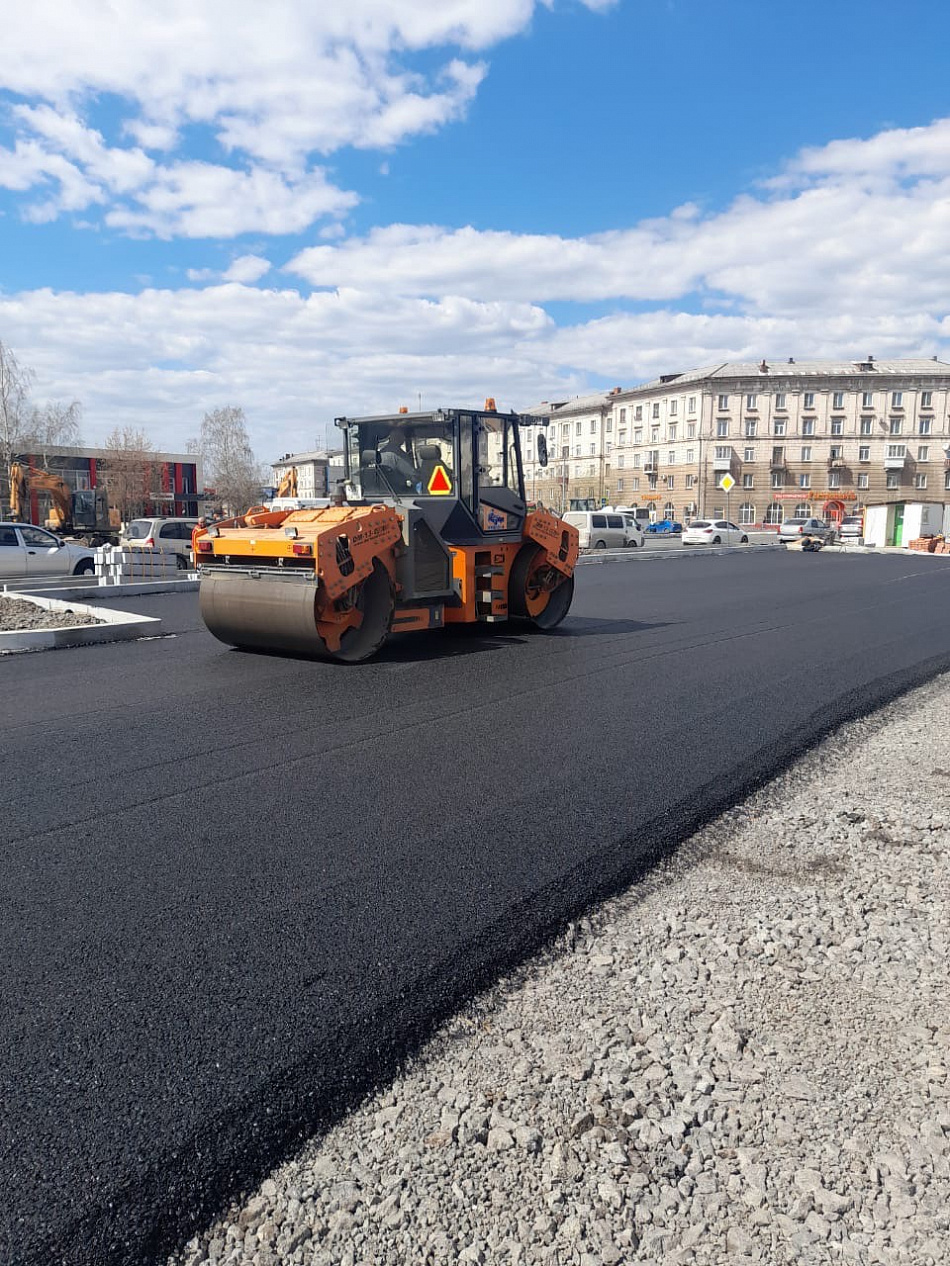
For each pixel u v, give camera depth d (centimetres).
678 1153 232
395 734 630
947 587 1881
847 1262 199
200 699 743
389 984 307
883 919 363
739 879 404
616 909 373
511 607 1139
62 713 691
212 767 548
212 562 973
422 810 475
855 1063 269
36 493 3378
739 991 309
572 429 10094
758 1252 201
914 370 8188
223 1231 207
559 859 414
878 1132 239
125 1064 263
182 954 325
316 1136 237
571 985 313
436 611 1014
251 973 313
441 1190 219
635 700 744
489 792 505
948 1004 301
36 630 1048
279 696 756
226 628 956
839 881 402
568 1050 275
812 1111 247
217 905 363
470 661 930
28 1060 264
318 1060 266
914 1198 216
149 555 1889
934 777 554
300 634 886
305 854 416
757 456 8106
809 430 8062
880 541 4266
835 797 516
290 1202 215
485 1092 255
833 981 316
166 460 7088
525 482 1152
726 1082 260
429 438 1055
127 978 309
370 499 1093
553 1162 228
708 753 589
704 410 8106
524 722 667
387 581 934
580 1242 204
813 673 873
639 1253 201
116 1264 198
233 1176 222
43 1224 207
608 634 1145
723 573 2344
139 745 598
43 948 329
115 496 6288
